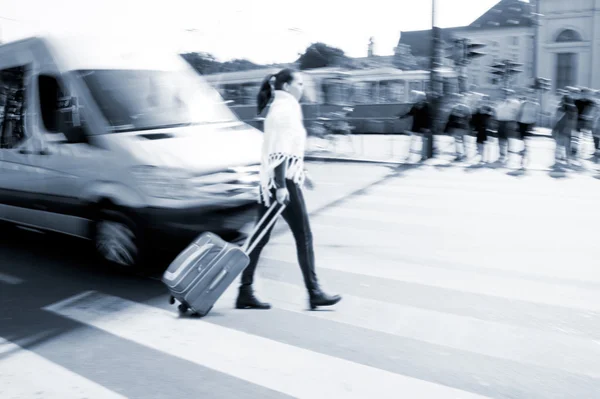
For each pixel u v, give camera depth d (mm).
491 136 13844
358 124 23141
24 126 5934
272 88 4246
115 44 6055
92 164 5297
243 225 5156
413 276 5215
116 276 5402
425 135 14594
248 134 5797
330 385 3279
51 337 4039
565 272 5258
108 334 4070
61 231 5871
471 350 3699
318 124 18047
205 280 4285
